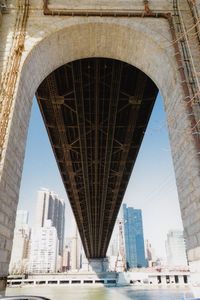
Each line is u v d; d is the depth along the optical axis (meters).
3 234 10.25
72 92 23.23
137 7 14.88
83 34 15.03
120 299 49.69
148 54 14.86
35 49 13.46
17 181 12.02
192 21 14.04
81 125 27.53
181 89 12.32
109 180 47.12
